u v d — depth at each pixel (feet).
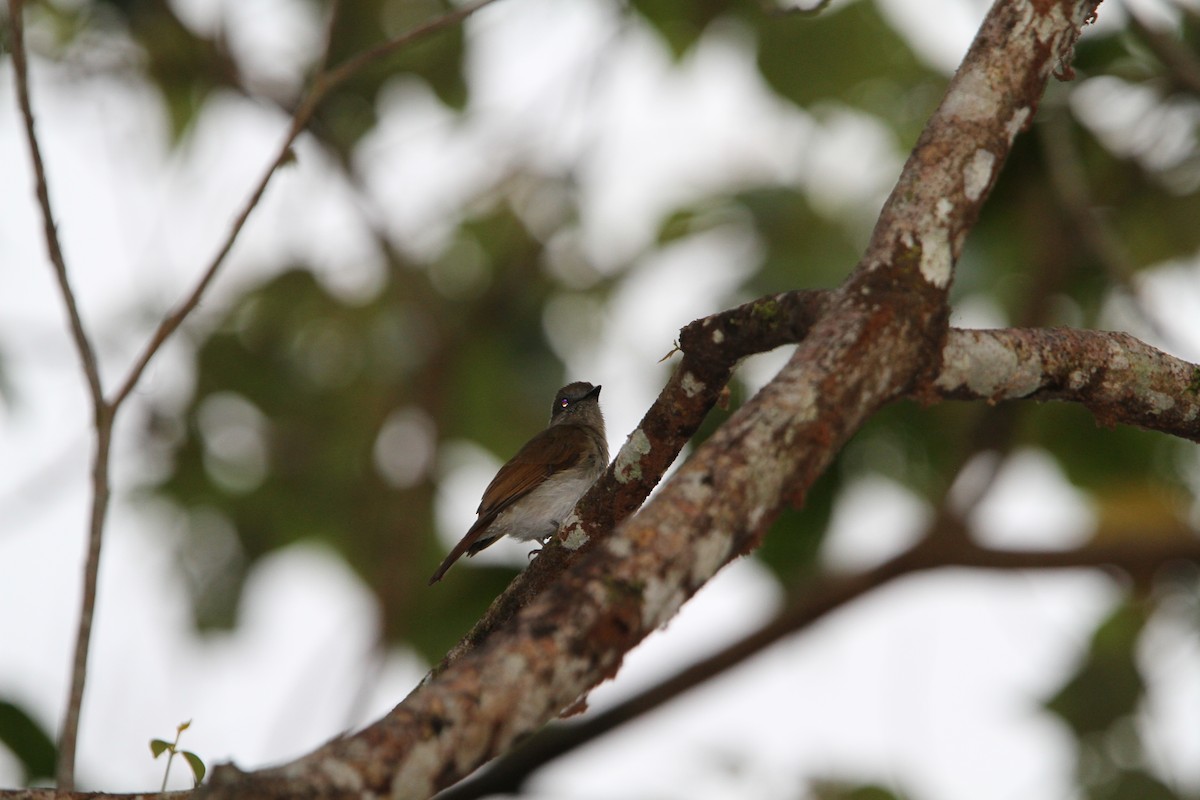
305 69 51.42
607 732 34.60
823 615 36.63
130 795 16.90
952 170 14.28
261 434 56.70
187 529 55.62
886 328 12.71
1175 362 17.42
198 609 54.95
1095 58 41.63
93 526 22.16
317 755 9.19
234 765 8.91
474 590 42.11
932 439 41.04
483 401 55.47
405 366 55.26
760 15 47.50
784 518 39.68
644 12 48.91
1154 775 44.19
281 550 56.13
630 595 10.29
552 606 10.18
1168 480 43.93
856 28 47.60
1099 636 44.32
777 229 49.06
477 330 54.95
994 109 14.87
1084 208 39.81
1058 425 44.09
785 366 12.30
